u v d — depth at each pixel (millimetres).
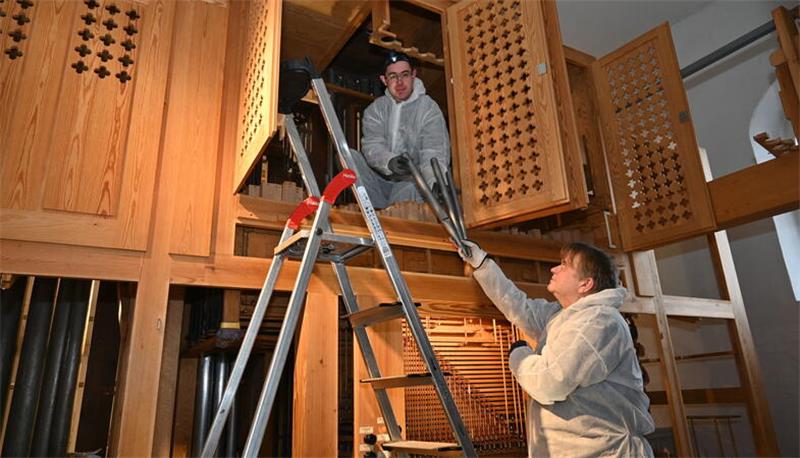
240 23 2400
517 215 2361
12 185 1761
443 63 3086
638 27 4902
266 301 1777
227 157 2184
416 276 2428
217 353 2658
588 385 1500
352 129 3660
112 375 2701
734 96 4430
